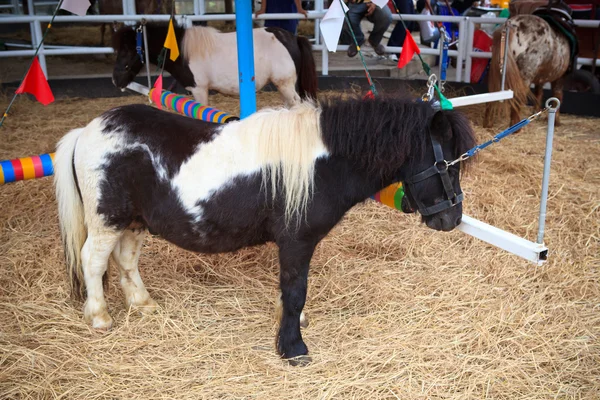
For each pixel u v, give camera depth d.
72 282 2.84
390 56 8.88
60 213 2.73
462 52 7.45
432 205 2.46
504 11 9.04
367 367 2.56
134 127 2.56
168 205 2.51
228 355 2.65
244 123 2.54
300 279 2.53
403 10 8.62
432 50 7.81
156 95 4.16
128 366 2.53
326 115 2.42
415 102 2.43
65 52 7.49
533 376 2.53
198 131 2.56
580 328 2.86
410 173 2.44
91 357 2.61
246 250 3.62
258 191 2.43
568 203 4.25
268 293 3.17
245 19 3.22
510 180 4.70
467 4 9.54
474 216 4.11
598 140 5.82
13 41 9.46
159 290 3.17
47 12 10.44
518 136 5.90
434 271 3.41
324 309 3.03
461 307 3.03
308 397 2.38
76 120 6.49
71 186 2.69
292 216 2.43
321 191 2.43
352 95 2.56
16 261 3.39
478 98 4.39
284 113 2.50
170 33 4.21
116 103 7.30
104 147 2.55
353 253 3.67
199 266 3.48
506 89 5.74
